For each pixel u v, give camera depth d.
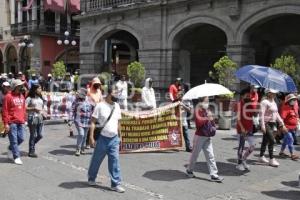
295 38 21.62
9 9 42.62
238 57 19.78
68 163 9.73
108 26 26.80
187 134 11.54
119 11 25.55
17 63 40.59
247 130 9.28
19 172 8.79
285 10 17.86
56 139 13.05
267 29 22.19
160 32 23.39
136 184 8.08
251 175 9.05
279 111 11.81
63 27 39.66
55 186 7.77
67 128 15.55
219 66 17.80
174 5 22.48
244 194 7.68
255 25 19.36
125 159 10.36
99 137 7.54
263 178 8.84
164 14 23.16
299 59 21.61
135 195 7.36
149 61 24.11
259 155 11.08
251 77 9.55
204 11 21.12
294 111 10.84
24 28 39.22
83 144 10.78
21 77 16.70
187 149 11.55
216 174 8.45
